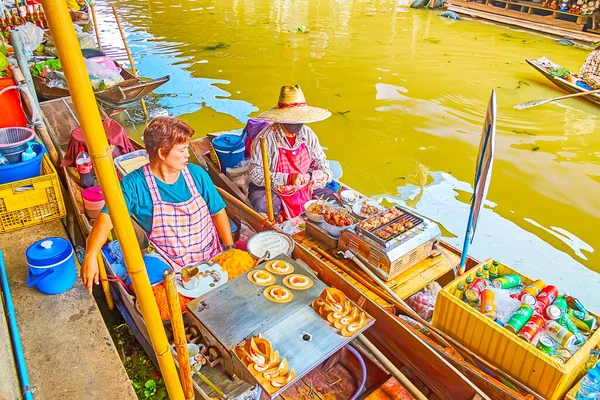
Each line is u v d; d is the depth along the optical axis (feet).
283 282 9.20
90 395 8.22
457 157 20.83
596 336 8.24
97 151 4.53
